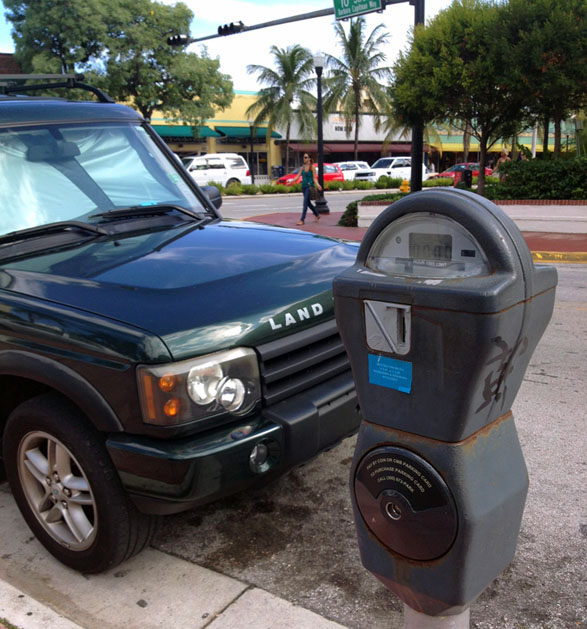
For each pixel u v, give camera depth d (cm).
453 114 1314
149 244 303
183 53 3198
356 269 166
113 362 223
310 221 1680
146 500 228
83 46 2959
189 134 3816
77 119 356
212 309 240
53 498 260
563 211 1246
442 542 160
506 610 236
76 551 256
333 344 273
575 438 367
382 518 171
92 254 288
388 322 157
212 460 222
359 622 230
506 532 170
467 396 150
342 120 4478
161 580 257
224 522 297
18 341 248
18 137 329
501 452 167
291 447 244
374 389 166
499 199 1330
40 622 231
